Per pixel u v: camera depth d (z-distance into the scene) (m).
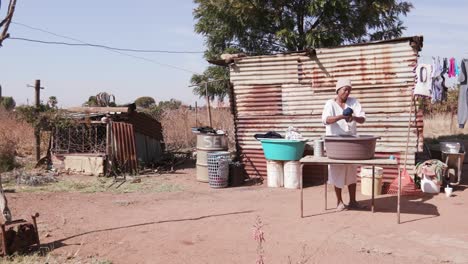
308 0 15.90
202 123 19.62
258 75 10.79
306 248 5.64
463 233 6.24
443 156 9.97
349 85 7.21
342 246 5.71
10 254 5.26
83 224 6.95
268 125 10.80
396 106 9.56
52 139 13.10
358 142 6.67
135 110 13.72
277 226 6.70
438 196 8.79
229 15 16.05
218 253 5.49
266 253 5.46
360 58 9.80
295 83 10.45
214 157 10.12
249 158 11.08
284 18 16.19
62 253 5.49
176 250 5.63
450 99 24.97
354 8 16.41
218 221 7.07
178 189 10.09
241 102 11.02
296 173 9.91
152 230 6.57
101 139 12.95
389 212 7.48
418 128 9.41
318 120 10.29
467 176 11.07
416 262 5.12
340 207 7.63
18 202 8.67
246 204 8.34
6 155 13.00
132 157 12.57
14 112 20.33
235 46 16.91
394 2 16.47
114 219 7.27
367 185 9.04
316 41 15.59
